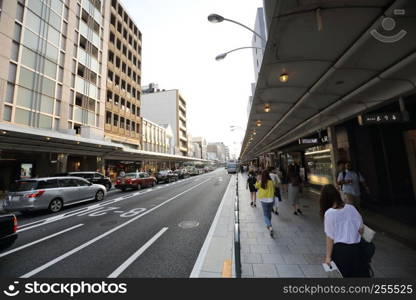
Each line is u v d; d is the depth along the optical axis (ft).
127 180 51.24
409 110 19.54
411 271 10.18
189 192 46.44
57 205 28.09
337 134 27.37
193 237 16.87
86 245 15.58
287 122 30.86
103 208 29.86
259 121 32.24
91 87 71.41
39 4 51.90
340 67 13.07
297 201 22.86
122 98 94.68
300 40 10.72
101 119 76.07
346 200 19.31
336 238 7.13
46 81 53.06
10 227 12.64
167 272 11.32
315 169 41.04
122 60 96.37
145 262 12.58
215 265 11.91
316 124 28.94
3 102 42.78
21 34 47.09
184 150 207.72
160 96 197.88
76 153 56.70
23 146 41.42
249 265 11.61
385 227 16.15
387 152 22.43
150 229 19.33
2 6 43.42
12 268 12.14
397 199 21.52
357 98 17.54
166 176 74.64
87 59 69.77
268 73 14.69
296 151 51.96
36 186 26.32
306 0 8.15
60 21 58.29
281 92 18.75
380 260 11.40
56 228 20.27
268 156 88.43
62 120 57.41
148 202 34.32
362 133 23.93
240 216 23.04
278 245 14.37
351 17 9.00
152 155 92.73
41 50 52.01
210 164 310.86
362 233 7.12
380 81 14.21
